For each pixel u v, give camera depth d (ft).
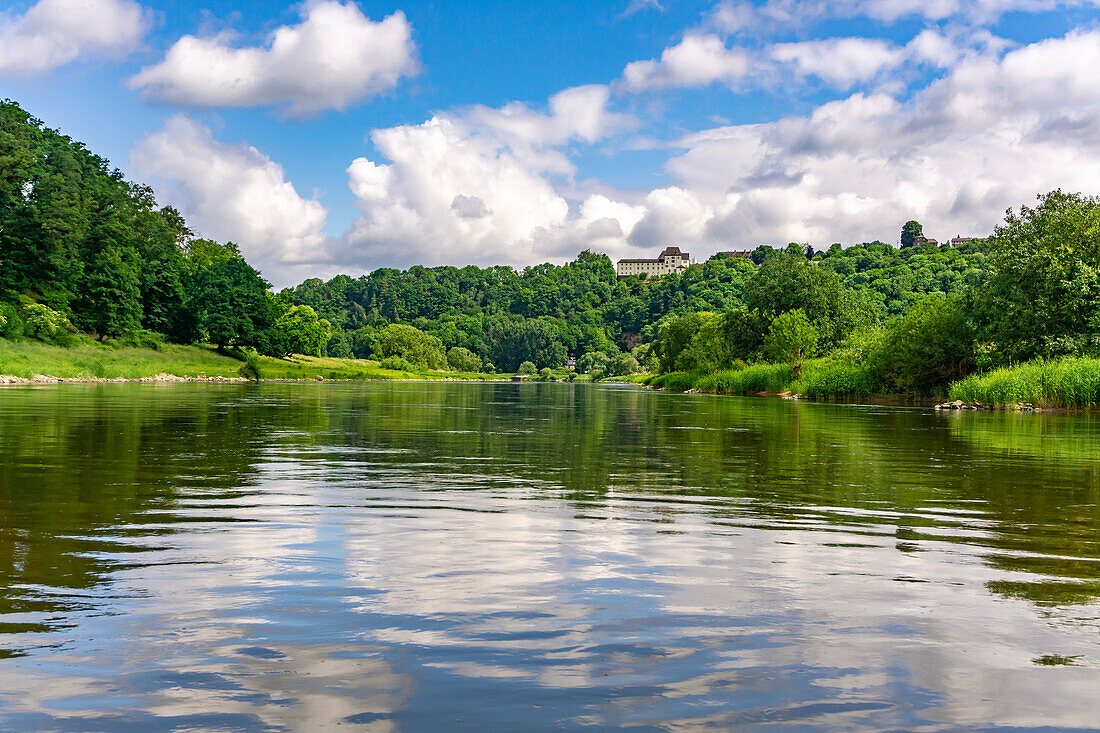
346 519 21.16
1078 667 10.76
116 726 8.75
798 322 178.29
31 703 9.29
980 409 102.27
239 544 17.88
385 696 9.60
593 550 17.67
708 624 12.43
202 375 244.42
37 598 13.35
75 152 305.73
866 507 23.89
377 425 59.72
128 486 26.35
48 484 26.45
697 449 43.01
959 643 11.67
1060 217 131.95
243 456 36.45
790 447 44.50
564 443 46.32
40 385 140.67
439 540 18.62
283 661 10.70
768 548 18.02
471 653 11.08
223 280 310.65
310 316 393.50
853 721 9.05
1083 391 94.22
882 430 59.93
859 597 14.02
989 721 9.10
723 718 9.09
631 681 10.16
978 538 19.27
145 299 294.25
